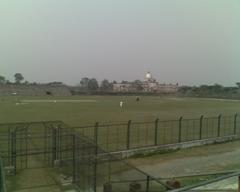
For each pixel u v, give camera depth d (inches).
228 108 2994.6
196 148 1159.0
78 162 725.9
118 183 671.1
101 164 768.9
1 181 440.1
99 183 668.1
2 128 1257.4
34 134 1073.5
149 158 993.5
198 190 556.4
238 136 1357.0
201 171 844.6
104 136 1264.8
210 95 6382.9
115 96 6269.7
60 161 808.9
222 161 968.9
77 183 699.4
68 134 1053.8
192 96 6441.9
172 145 1106.1
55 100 4197.8
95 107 2923.2
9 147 871.7
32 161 860.0
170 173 822.5
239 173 353.4
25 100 4047.7
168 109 2805.1
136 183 618.8
